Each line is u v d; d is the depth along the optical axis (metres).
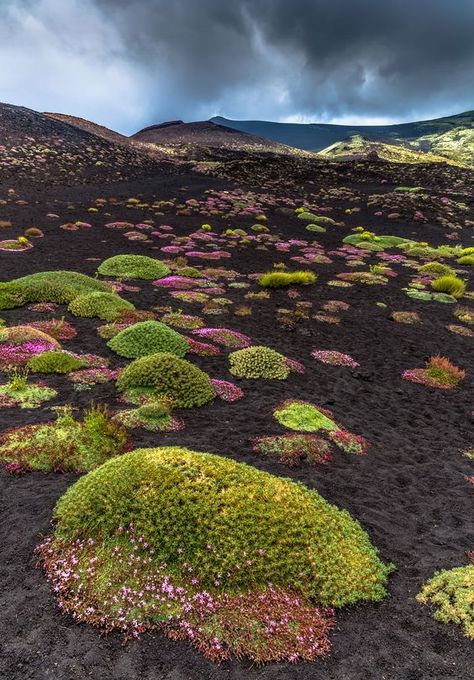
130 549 6.69
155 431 11.44
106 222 48.47
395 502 9.59
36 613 5.90
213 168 88.44
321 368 17.86
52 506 7.93
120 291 26.58
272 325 22.92
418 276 36.88
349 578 6.85
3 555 6.83
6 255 32.34
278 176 86.06
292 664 5.56
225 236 47.16
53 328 18.70
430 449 12.33
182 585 6.35
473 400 16.17
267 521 7.11
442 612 6.45
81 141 89.31
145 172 82.06
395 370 18.48
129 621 5.89
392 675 5.48
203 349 17.97
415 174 90.88
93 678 5.14
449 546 8.19
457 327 24.69
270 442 11.14
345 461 11.14
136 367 13.98
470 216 66.69
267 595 6.36
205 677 5.30
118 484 7.40
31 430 10.06
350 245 47.97
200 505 7.05
